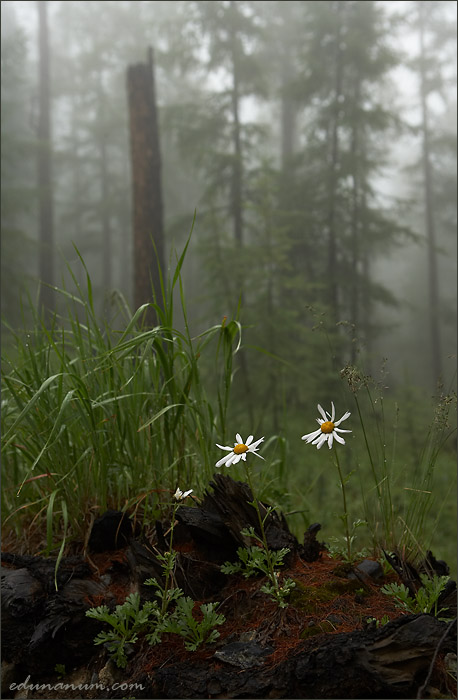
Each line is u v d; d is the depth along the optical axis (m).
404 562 1.93
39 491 2.45
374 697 1.40
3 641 1.84
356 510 3.65
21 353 2.64
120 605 1.80
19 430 2.44
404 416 6.53
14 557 2.07
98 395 2.43
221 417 2.52
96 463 2.35
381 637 1.47
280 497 2.71
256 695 1.44
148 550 1.97
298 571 1.94
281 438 2.87
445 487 5.27
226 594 1.85
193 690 1.50
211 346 5.46
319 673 1.43
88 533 2.19
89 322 2.55
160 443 2.47
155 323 4.13
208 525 1.96
